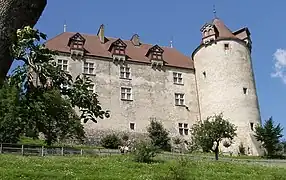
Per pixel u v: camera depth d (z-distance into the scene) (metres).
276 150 53.56
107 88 57.09
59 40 59.38
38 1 4.32
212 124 45.03
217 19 65.75
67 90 5.22
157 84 60.19
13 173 21.62
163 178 20.89
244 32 64.25
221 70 60.19
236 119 57.19
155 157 35.81
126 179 21.81
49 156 34.00
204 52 62.62
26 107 4.82
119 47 60.16
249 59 62.72
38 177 21.48
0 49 4.08
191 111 60.12
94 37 63.66
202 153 51.50
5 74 4.21
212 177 24.45
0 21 4.05
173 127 58.12
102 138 53.47
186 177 21.12
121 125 55.56
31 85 4.76
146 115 57.53
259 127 55.25
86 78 5.51
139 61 60.72
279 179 25.20
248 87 59.88
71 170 24.81
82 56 57.50
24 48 4.29
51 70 4.84
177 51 67.62
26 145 36.31
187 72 62.84
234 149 54.81
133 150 35.19
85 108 5.54
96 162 29.52
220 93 58.97
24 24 4.21
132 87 58.59
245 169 29.73
